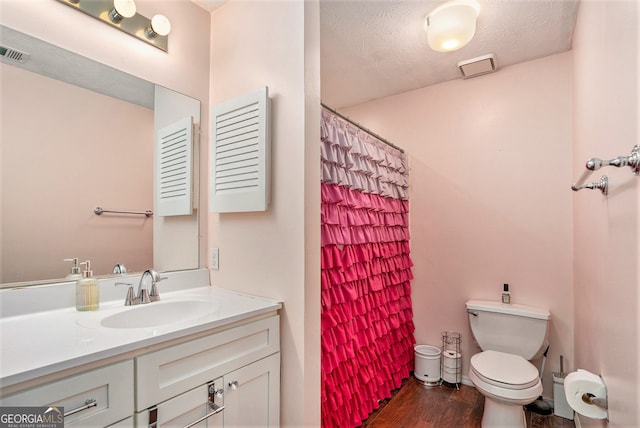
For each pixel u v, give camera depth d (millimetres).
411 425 1884
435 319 2605
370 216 2148
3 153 1116
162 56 1580
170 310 1369
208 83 1771
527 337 2047
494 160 2396
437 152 2637
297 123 1350
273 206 1418
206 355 1062
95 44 1352
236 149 1506
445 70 2406
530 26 1889
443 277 2584
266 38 1490
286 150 1383
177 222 1613
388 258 2379
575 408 1103
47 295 1185
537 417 1984
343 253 1864
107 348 829
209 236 1724
